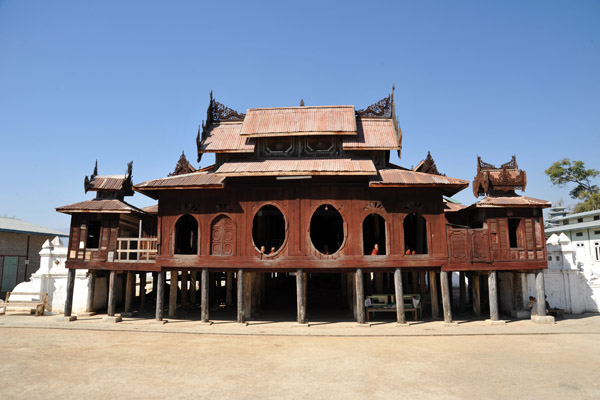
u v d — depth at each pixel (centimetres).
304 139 1942
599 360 1168
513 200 1817
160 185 1770
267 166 1778
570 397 874
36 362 1158
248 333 1586
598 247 3938
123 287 2434
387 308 1844
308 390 918
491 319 1767
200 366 1116
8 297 2150
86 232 1919
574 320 1872
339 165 1752
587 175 5416
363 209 1784
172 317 1944
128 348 1338
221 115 2133
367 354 1250
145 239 1881
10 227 3167
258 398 869
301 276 1775
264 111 2081
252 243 1789
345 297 2370
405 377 1014
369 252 2305
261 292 2392
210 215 1834
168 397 874
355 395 887
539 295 1792
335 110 2053
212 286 2494
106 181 2025
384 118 2067
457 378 1005
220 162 1964
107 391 912
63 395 886
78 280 2122
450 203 2205
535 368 1088
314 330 1633
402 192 1794
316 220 2822
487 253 1777
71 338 1503
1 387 937
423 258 1761
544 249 1797
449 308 1756
